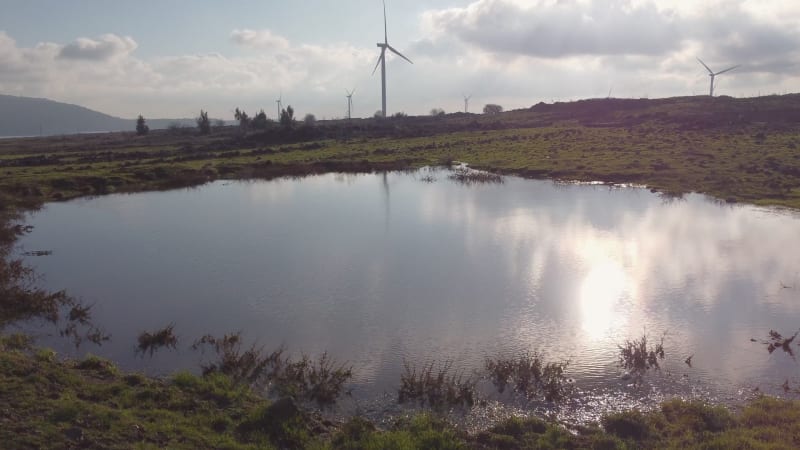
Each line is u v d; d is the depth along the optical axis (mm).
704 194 44062
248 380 14398
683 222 34562
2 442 9258
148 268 26328
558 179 54406
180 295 22109
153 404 12031
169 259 27969
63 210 44625
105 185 56406
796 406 12422
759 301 20453
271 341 17344
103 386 12781
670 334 17531
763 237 30359
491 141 90500
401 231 33562
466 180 56250
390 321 18938
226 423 11422
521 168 60312
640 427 11445
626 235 31266
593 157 63625
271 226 36125
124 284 23750
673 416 12203
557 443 10922
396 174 64500
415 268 25406
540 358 15844
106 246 31250
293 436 10898
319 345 16984
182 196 51531
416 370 15141
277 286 23078
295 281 23719
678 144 69562
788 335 17297
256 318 19422
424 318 19172
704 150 63062
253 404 12703
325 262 26703
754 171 49656
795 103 111438
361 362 15742
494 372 14773
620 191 47031
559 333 17766
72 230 36219
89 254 29406
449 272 24688
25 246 31547
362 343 17109
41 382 12164
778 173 48625
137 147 112188
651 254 27156
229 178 64812
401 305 20531
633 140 76375
